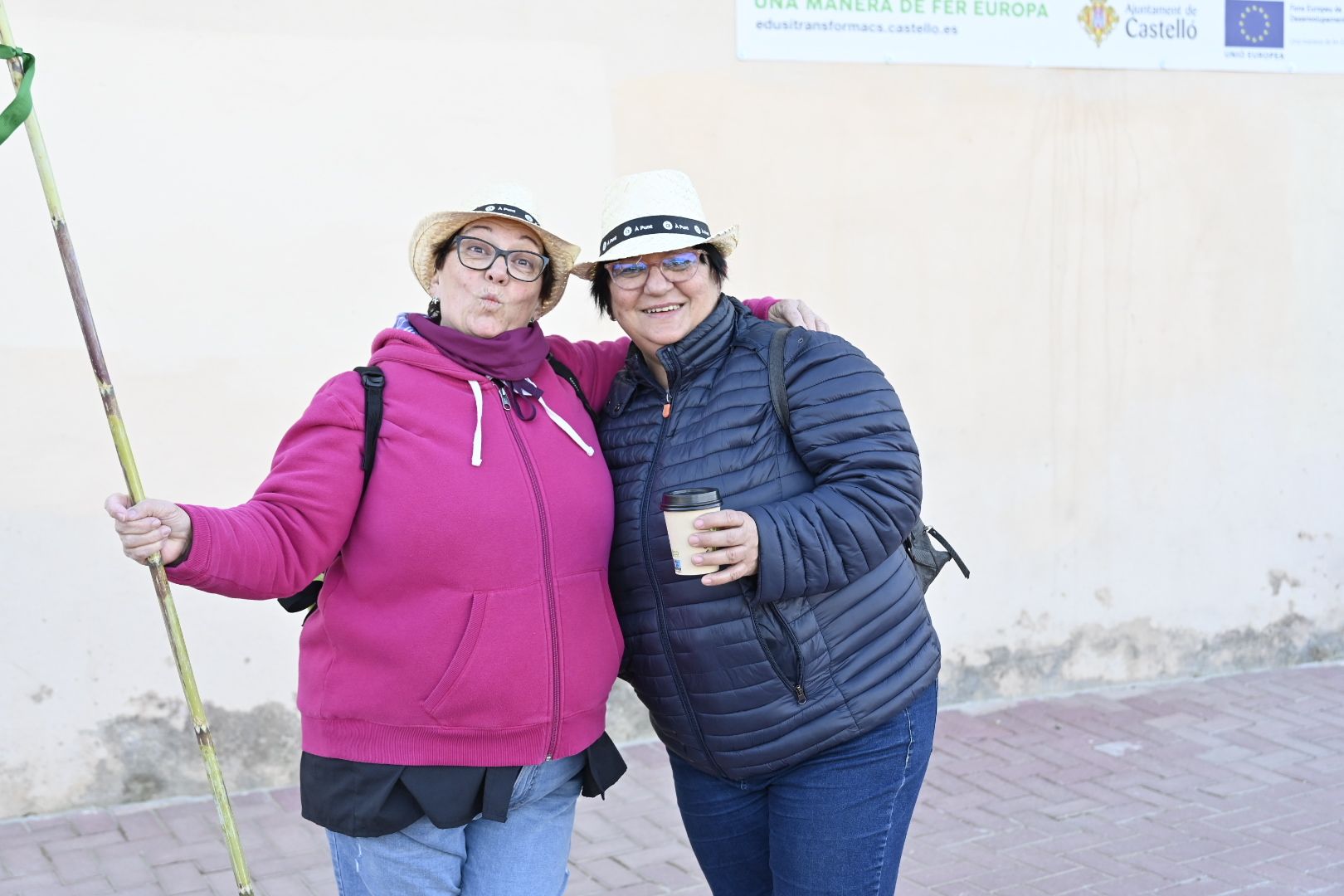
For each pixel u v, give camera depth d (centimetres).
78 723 453
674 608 249
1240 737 525
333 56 459
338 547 227
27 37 426
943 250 537
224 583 211
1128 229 561
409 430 231
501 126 480
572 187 490
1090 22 546
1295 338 588
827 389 246
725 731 250
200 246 449
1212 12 561
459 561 227
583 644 240
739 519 231
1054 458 561
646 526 250
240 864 218
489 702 229
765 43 507
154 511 203
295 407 464
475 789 231
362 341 470
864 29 518
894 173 528
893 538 243
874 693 249
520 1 478
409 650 227
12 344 433
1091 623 576
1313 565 605
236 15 447
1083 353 560
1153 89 558
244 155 452
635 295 251
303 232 460
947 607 555
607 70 490
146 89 440
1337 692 577
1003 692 568
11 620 443
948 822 449
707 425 249
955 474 548
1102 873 409
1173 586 585
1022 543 561
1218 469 585
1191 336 574
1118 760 503
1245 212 575
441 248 251
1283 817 449
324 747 234
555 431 246
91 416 443
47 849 427
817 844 251
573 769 248
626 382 266
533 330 253
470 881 246
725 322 255
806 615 244
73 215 435
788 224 516
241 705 470
